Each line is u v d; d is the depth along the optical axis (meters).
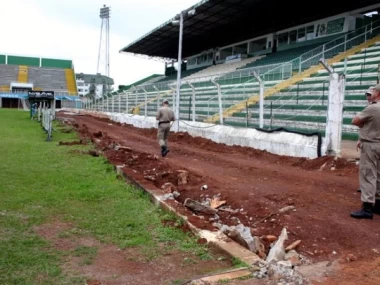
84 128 24.09
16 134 19.14
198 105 25.83
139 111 33.97
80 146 14.60
